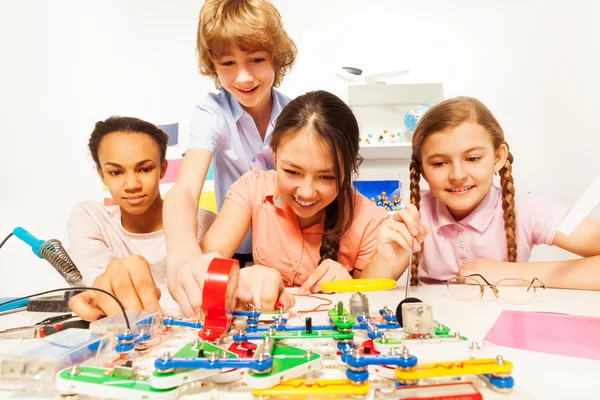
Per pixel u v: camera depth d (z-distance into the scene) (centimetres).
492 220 94
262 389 25
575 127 161
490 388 27
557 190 162
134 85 163
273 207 94
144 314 43
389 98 162
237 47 88
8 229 159
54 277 158
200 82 163
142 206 114
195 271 52
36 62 162
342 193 81
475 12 166
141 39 163
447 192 89
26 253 158
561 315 48
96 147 115
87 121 162
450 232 97
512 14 165
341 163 76
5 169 160
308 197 74
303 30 166
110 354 33
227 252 88
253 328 39
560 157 162
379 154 158
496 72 166
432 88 152
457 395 24
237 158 117
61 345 32
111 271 50
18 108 162
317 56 166
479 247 93
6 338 41
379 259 81
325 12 166
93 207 122
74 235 112
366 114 167
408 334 35
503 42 165
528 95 164
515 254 90
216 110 109
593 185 40
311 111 72
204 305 38
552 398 26
